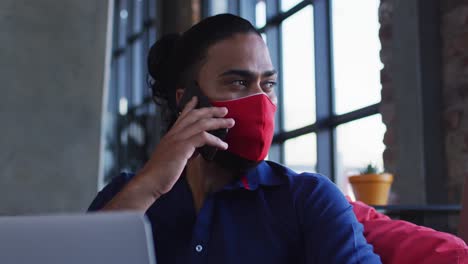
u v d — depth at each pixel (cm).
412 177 300
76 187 309
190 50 120
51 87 311
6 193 297
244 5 571
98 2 323
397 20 317
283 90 489
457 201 287
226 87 115
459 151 288
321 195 113
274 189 115
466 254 96
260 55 116
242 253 110
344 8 409
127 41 922
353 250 105
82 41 319
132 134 777
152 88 135
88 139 314
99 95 319
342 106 410
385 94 339
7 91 303
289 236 111
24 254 54
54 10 315
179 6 642
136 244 55
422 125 298
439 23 305
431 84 301
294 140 467
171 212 117
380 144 351
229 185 114
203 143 109
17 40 307
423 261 98
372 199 252
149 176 108
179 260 112
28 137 304
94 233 55
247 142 113
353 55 396
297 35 471
